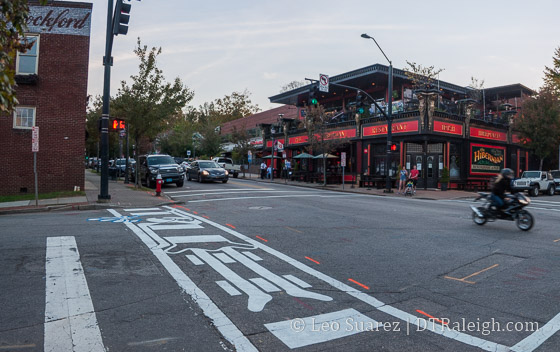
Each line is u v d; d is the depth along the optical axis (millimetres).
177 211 13469
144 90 21906
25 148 17891
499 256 7648
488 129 33062
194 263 6863
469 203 19266
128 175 26156
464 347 3947
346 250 8031
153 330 4207
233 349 3830
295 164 39188
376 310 4914
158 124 23281
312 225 10867
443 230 10414
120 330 4188
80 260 6781
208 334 4148
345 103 42406
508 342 4055
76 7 18656
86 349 3754
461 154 30656
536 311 4898
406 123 28922
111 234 9047
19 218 11438
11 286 5438
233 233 9586
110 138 36500
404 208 15477
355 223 11312
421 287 5809
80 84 18641
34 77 17734
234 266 6758
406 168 29891
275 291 5555
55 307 4758
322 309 4922
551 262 7227
